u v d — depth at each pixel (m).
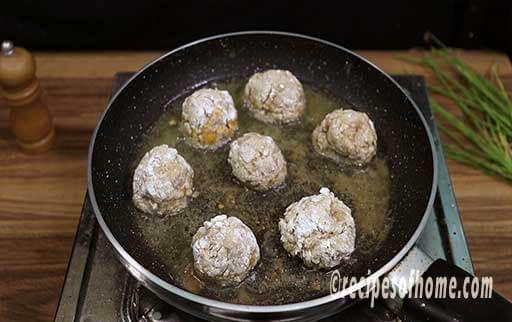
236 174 0.51
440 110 0.61
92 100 0.65
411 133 0.53
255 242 0.45
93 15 0.71
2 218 0.56
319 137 0.53
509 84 0.66
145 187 0.47
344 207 0.47
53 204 0.57
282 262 0.46
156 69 0.56
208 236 0.44
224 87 0.59
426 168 0.49
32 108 0.57
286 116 0.55
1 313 0.49
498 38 0.72
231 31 0.75
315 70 0.59
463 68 0.65
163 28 0.74
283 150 0.54
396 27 0.74
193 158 0.53
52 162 0.60
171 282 0.45
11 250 0.53
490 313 0.39
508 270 0.51
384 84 0.55
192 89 0.59
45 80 0.67
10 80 0.54
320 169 0.52
